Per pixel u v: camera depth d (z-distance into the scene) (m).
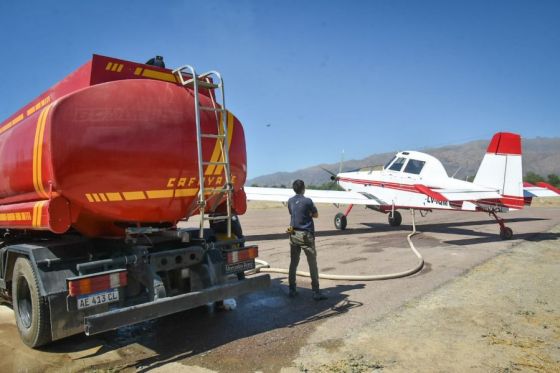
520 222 16.62
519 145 11.58
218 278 4.78
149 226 4.68
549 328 4.54
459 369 3.58
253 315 5.26
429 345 4.11
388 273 7.44
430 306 5.40
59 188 3.78
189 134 4.38
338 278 7.05
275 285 6.82
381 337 4.36
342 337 4.39
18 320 4.47
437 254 9.34
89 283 3.79
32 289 4.13
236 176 5.01
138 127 4.09
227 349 4.16
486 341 4.19
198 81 4.47
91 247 4.45
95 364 3.87
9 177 4.56
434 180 13.23
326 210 27.86
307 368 3.65
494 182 11.88
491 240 11.51
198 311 5.50
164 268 4.43
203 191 4.27
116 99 4.06
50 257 4.16
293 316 5.17
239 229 5.56
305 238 5.76
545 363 3.68
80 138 3.81
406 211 23.47
